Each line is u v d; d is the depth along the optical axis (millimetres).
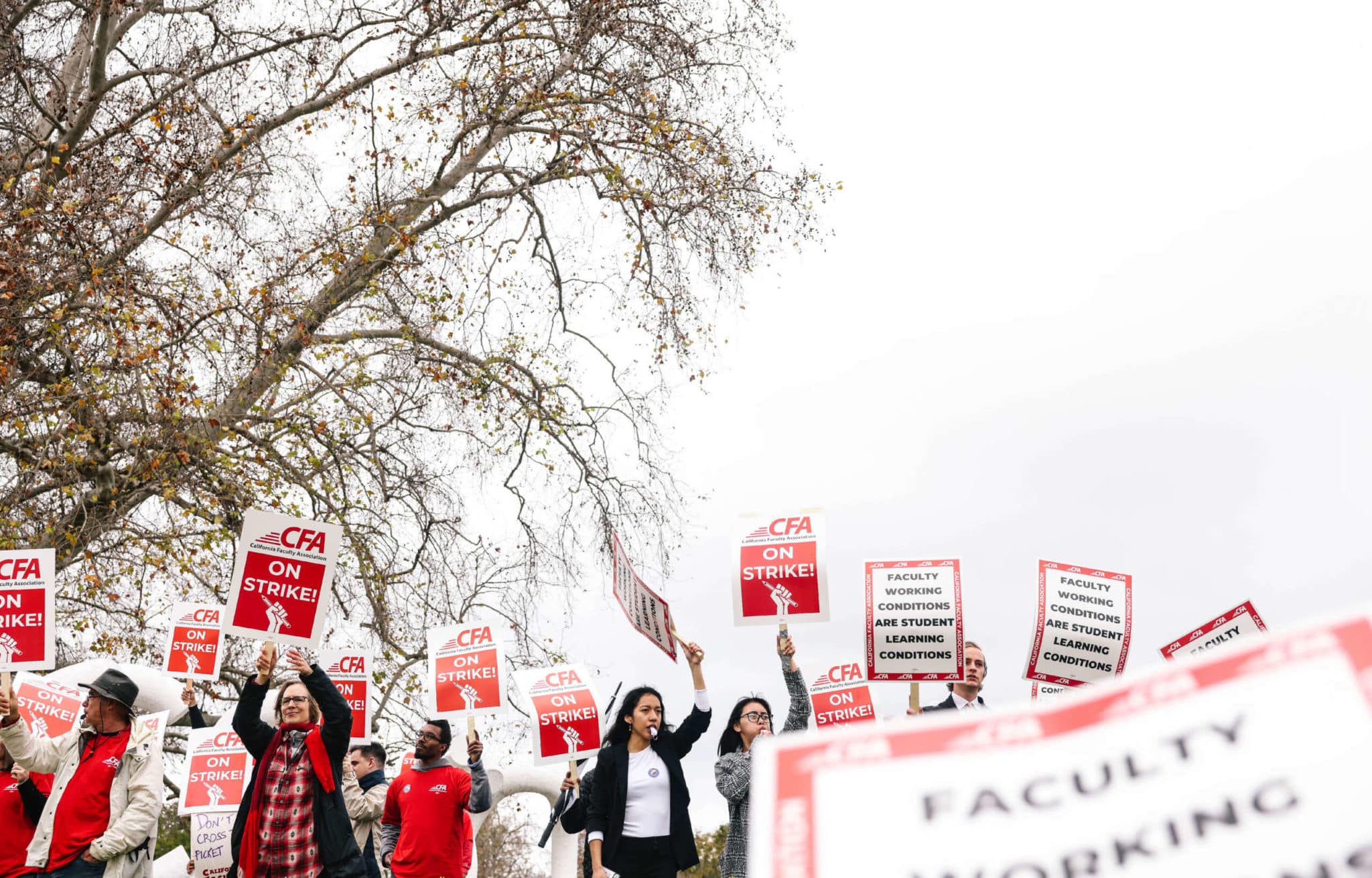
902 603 8547
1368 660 1180
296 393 17531
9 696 7855
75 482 15016
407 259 17844
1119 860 1196
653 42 19641
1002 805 1259
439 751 9328
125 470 15812
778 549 8617
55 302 15117
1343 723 1166
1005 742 1295
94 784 7406
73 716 10164
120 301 14656
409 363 17875
